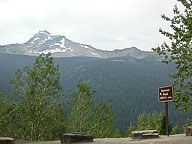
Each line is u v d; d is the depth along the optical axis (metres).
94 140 13.02
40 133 26.52
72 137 11.54
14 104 25.44
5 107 25.33
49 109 25.98
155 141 9.92
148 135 12.73
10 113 25.38
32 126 25.61
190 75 14.97
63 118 28.73
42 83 25.28
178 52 15.25
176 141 9.39
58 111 26.83
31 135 25.69
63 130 28.41
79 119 30.58
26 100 25.28
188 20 15.32
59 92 26.38
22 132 26.80
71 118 29.64
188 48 15.20
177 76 15.53
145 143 9.38
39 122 25.89
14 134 26.59
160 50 15.86
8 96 25.33
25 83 25.30
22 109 25.11
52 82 25.67
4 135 26.34
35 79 25.14
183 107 15.09
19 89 25.19
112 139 13.79
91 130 32.41
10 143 10.23
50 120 26.62
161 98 13.37
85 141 11.78
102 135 33.44
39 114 25.34
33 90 25.30
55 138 27.98
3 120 25.03
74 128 29.45
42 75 25.34
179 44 15.45
